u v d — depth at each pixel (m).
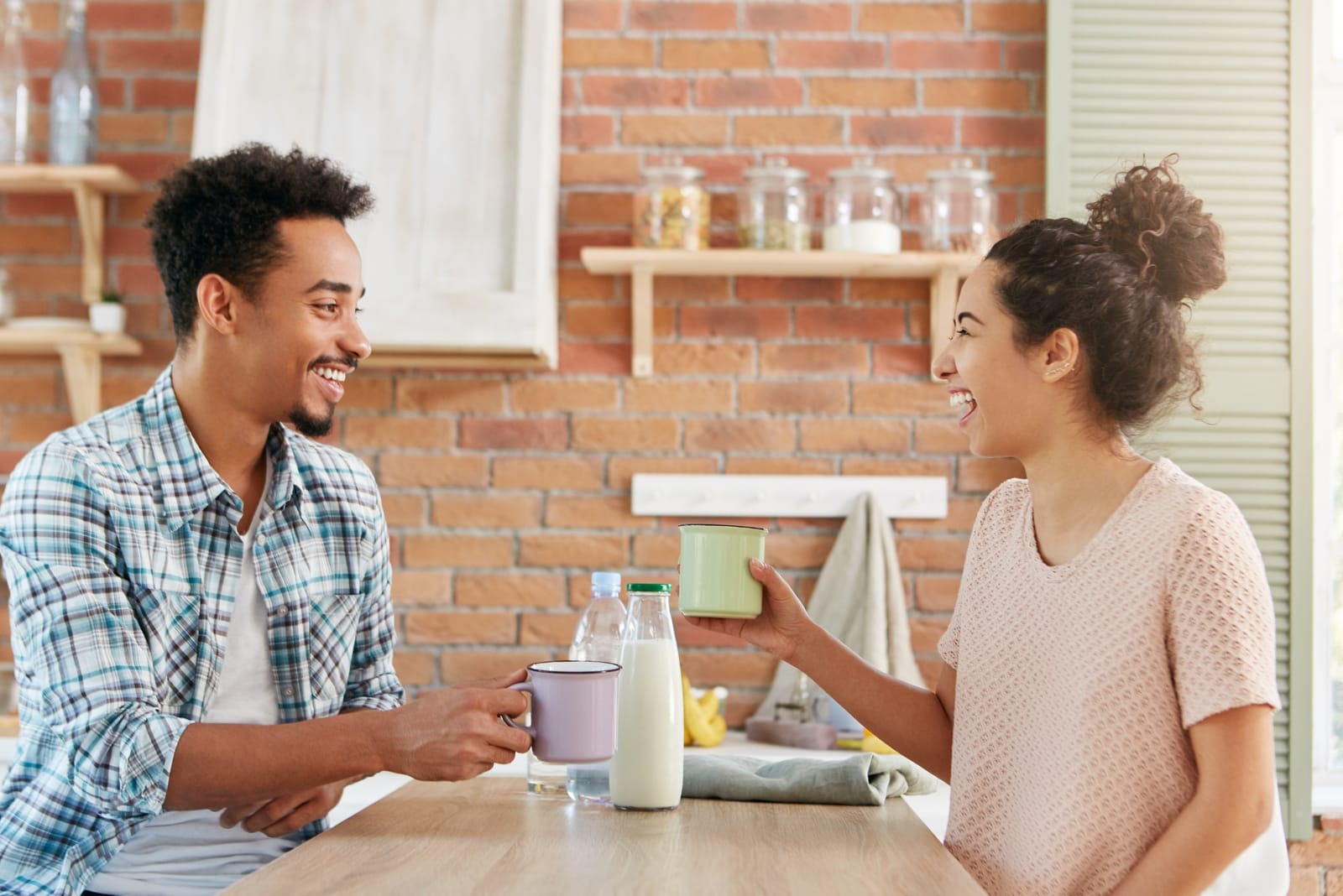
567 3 2.62
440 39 2.41
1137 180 1.31
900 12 2.61
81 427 1.49
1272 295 2.47
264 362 1.48
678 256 2.41
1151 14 2.51
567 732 1.21
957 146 2.60
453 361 2.50
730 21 2.62
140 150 2.63
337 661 1.59
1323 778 2.55
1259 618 1.15
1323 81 2.65
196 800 1.25
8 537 1.38
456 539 2.58
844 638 2.48
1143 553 1.20
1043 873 1.21
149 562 1.42
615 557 2.57
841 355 2.59
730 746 2.33
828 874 1.02
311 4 2.41
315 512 1.59
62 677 1.31
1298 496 2.43
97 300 2.56
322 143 2.38
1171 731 1.18
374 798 2.12
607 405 2.59
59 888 1.34
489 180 2.38
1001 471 2.57
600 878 0.99
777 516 2.56
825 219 2.50
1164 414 1.33
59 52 2.66
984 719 1.30
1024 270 1.29
